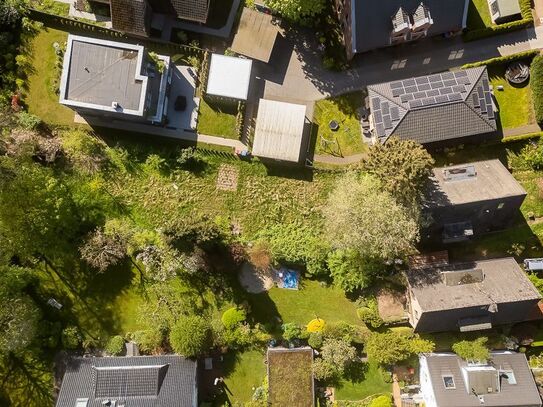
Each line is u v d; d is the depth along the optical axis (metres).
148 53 51.66
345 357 51.38
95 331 53.25
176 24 55.12
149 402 48.22
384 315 53.41
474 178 50.34
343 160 55.12
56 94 54.72
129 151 54.56
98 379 48.56
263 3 54.16
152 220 54.34
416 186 46.66
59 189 50.72
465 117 51.41
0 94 54.47
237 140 55.00
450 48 55.16
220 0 55.12
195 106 55.09
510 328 53.19
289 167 55.16
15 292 50.75
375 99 52.06
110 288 53.78
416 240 49.19
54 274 53.69
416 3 49.88
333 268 53.03
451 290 49.41
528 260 53.78
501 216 52.06
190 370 50.50
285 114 53.31
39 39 54.91
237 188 54.97
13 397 52.19
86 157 53.22
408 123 51.12
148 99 51.31
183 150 53.97
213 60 53.59
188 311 53.62
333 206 49.25
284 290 54.16
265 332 53.16
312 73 55.47
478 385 48.47
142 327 53.34
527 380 49.47
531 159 54.28
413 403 52.50
